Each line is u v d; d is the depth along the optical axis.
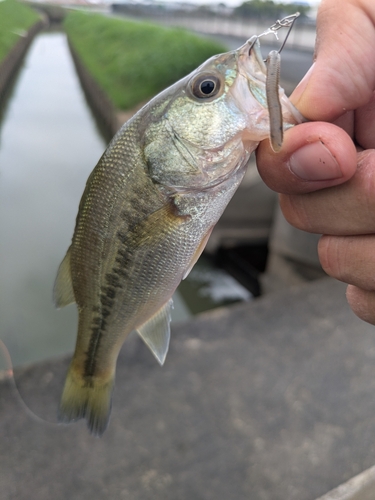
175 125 0.12
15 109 1.52
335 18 0.11
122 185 0.12
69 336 0.55
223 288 0.65
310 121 0.12
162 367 0.28
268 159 0.11
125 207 0.12
